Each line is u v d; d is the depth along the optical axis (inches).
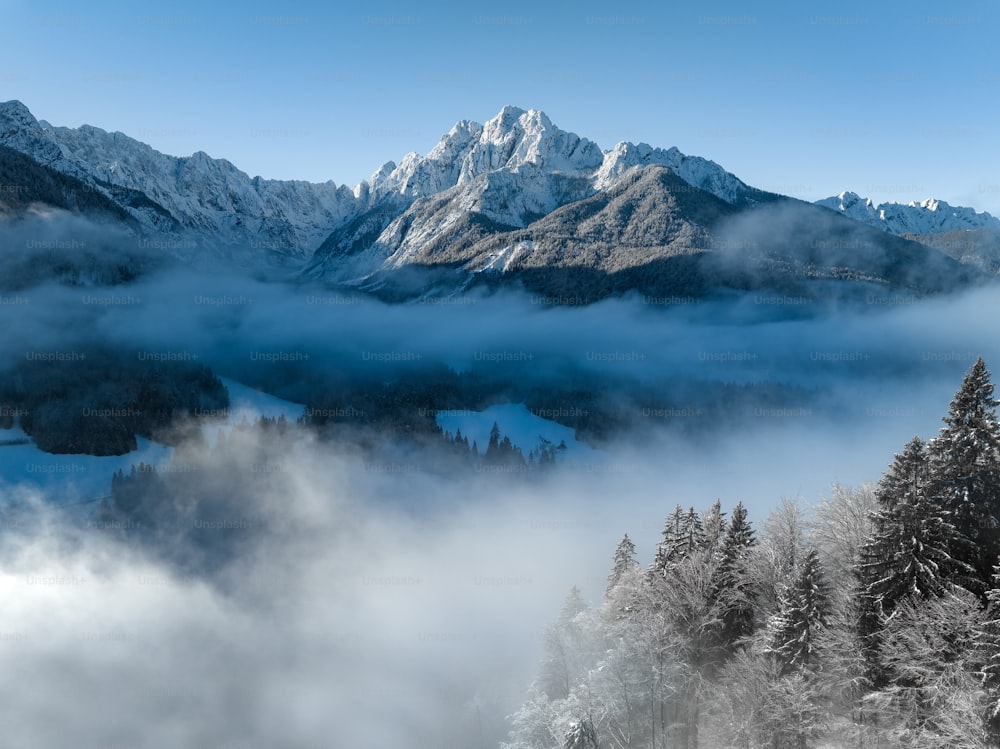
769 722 1601.9
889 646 1477.6
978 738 1259.8
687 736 1918.1
